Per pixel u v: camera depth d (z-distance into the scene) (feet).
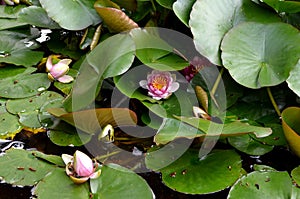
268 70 9.16
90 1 9.84
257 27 9.33
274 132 9.14
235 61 9.19
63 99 9.37
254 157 9.00
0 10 10.16
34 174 8.71
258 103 9.42
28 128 9.13
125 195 8.56
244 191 8.60
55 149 9.02
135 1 9.82
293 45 9.18
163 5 9.66
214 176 8.76
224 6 9.37
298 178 8.71
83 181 8.62
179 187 8.68
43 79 9.57
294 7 9.40
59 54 9.92
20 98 9.37
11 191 8.66
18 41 9.96
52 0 9.61
